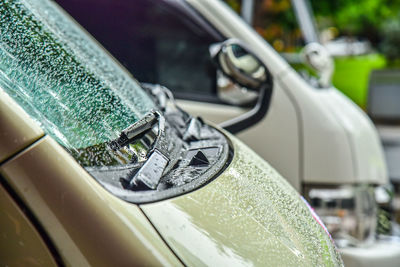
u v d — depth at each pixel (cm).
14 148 117
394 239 309
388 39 1573
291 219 151
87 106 148
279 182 173
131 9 348
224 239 125
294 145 303
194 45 337
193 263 118
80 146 133
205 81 334
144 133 147
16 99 128
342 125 301
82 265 115
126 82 194
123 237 116
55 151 119
